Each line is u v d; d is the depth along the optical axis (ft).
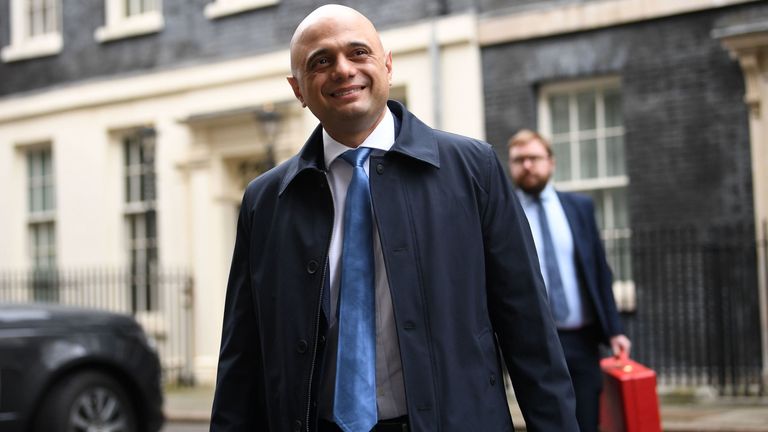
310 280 8.55
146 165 44.11
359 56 8.41
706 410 29.35
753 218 32.35
